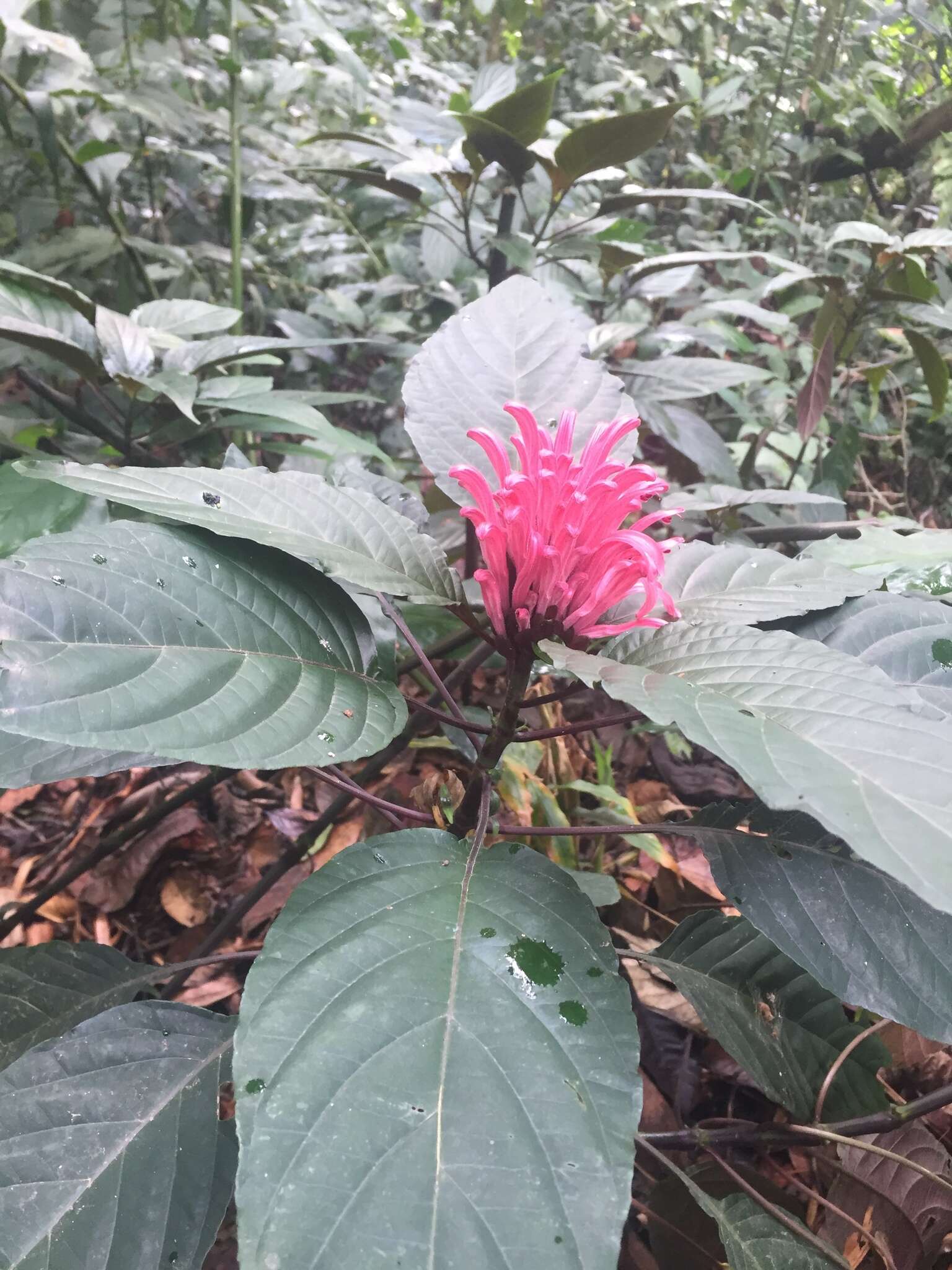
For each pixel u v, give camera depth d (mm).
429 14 5508
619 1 5109
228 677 877
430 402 1327
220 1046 1091
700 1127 1407
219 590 969
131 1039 1069
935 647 1188
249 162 3068
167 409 1903
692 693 841
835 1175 1511
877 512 3783
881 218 4594
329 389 3721
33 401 2309
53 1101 986
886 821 641
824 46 4445
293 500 1135
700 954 1357
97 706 758
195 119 2680
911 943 1018
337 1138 677
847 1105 1351
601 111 4312
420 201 2451
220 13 2904
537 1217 643
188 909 2246
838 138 4426
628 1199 664
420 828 1021
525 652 1031
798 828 1144
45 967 1319
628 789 2557
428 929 858
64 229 2689
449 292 3371
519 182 2186
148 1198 926
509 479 932
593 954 850
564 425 1006
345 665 1043
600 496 944
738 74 4512
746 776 685
